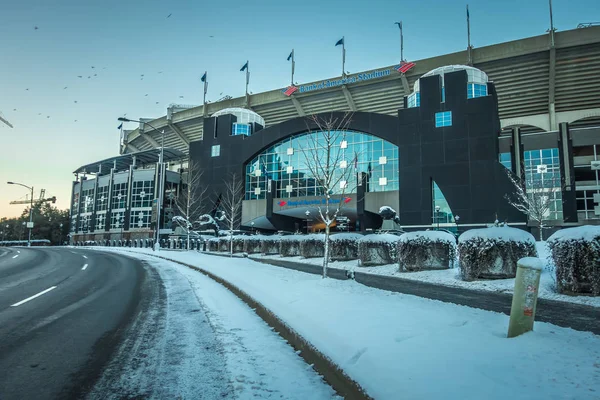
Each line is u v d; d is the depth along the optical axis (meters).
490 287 11.77
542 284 11.24
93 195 82.94
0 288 12.84
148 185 71.94
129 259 27.95
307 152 50.28
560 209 42.88
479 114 38.06
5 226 120.50
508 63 51.06
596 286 9.62
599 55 46.88
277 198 50.81
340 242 24.19
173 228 66.06
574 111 52.28
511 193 35.72
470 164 37.66
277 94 65.94
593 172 49.41
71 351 5.72
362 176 44.09
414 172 39.69
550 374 3.40
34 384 4.42
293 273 14.27
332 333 5.25
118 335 6.66
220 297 10.90
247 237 37.75
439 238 16.36
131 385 4.37
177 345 5.98
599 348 4.18
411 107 43.34
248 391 4.14
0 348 5.88
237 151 54.69
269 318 7.50
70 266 21.45
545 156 44.94
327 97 63.28
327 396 4.02
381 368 3.78
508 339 4.44
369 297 7.88
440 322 5.52
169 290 12.45
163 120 77.50
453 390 3.13
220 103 71.00
